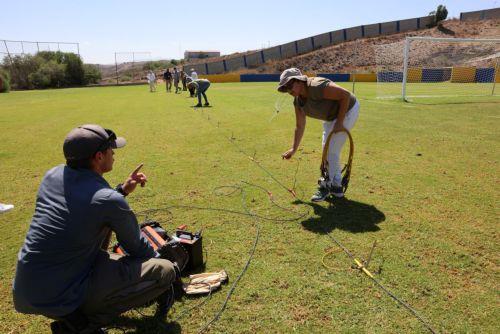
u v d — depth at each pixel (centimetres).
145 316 267
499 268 317
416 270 314
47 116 1280
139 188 517
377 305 273
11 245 374
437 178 536
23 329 260
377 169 580
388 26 5056
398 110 1226
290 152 455
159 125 1023
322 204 450
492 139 775
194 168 607
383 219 407
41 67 3903
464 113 1142
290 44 5184
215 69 5006
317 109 417
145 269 232
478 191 485
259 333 249
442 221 402
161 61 6088
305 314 265
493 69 2858
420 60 3400
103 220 208
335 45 5025
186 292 286
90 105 1631
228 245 358
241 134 866
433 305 272
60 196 204
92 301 218
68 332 216
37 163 674
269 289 293
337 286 295
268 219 412
